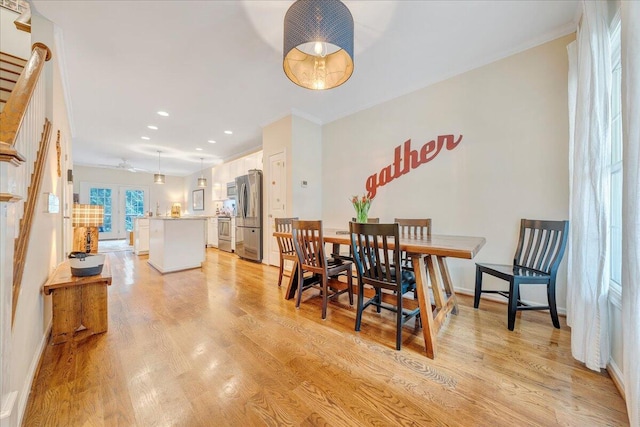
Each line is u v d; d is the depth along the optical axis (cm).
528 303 233
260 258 451
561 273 219
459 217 275
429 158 298
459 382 135
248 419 111
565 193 217
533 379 136
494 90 253
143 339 179
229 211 672
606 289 140
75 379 136
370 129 360
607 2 151
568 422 109
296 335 186
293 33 147
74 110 366
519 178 239
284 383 135
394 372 144
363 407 118
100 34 214
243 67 265
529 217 234
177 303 251
